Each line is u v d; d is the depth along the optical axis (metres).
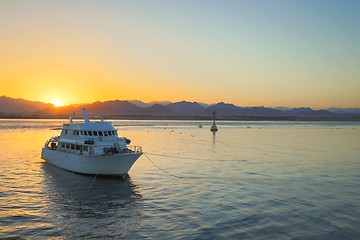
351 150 77.12
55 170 44.56
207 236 22.11
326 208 28.48
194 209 27.94
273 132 163.12
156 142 94.25
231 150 74.25
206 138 113.50
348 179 41.22
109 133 42.41
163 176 42.09
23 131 136.50
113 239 21.69
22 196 31.52
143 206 28.86
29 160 53.56
